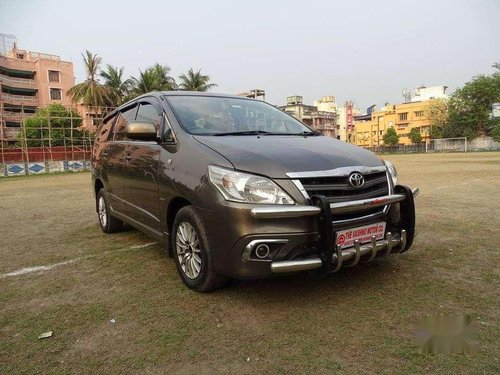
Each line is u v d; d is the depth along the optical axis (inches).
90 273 154.9
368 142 3284.9
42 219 281.0
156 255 175.0
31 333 108.4
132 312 118.4
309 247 110.0
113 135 206.8
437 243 182.7
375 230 120.5
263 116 172.9
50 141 1344.7
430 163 909.8
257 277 109.7
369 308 115.6
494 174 544.1
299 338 100.6
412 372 86.0
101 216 227.0
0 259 178.7
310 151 125.0
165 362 92.7
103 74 1760.6
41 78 2183.8
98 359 94.7
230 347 97.7
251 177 110.8
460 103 2292.1
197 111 157.9
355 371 86.9
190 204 134.4
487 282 134.4
